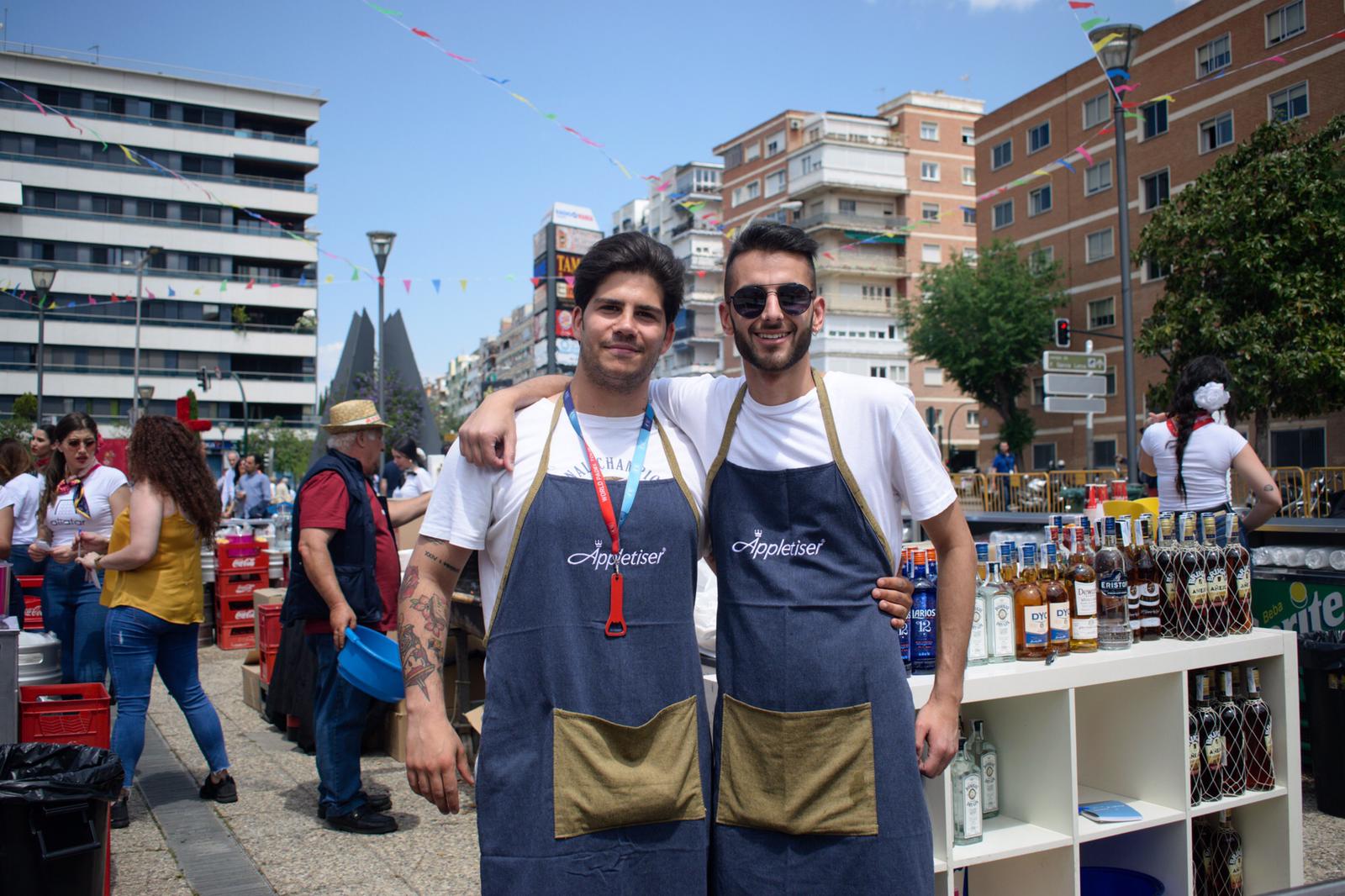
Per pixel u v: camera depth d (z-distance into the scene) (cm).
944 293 3847
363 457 436
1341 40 2622
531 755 187
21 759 284
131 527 417
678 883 189
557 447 200
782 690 199
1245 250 2017
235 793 454
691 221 6259
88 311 5375
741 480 207
